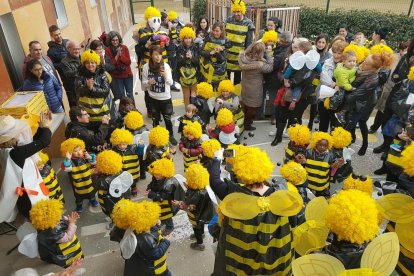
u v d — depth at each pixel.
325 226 2.70
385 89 5.94
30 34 5.87
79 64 6.10
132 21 18.25
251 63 5.96
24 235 3.33
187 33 6.71
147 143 4.77
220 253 2.62
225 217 2.55
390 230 2.97
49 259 3.38
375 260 2.04
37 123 3.91
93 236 4.29
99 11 11.15
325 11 13.05
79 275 3.76
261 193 2.47
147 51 7.38
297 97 5.52
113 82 7.05
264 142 6.32
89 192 4.54
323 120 5.84
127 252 3.00
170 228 4.22
